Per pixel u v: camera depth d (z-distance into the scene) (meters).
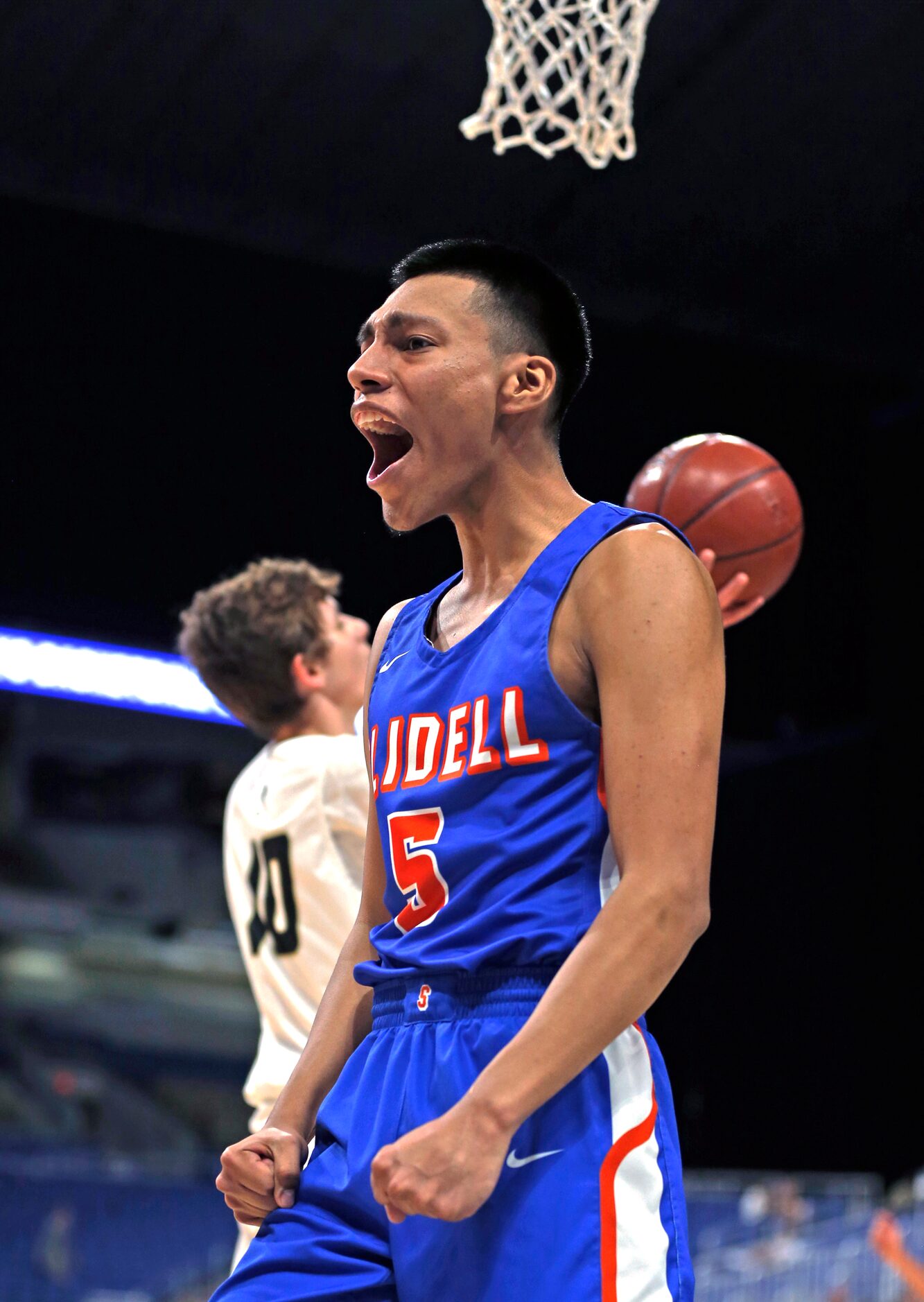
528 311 1.86
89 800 14.34
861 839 10.10
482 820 1.68
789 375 9.55
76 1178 8.80
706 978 10.80
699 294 8.84
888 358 9.46
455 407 1.78
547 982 1.62
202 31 6.99
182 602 8.23
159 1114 16.52
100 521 8.03
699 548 3.08
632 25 5.05
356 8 6.89
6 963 15.73
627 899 1.54
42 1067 16.23
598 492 8.99
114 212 8.02
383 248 8.44
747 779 10.77
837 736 10.07
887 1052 9.92
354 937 1.97
